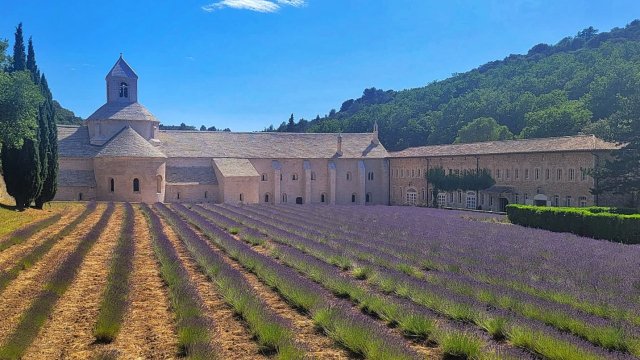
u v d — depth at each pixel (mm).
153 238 25078
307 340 10609
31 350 9758
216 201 66000
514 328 10602
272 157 71812
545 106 89875
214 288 15281
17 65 61656
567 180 47812
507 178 55156
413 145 118875
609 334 10406
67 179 58875
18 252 20500
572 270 17562
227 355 9641
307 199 73438
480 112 103062
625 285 15203
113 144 59438
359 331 10086
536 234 29828
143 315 12258
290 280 15117
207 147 69625
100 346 10078
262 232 29953
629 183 39156
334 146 78250
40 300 12547
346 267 19047
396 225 35312
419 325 11055
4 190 46188
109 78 66125
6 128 37219
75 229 29297
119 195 58312
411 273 17531
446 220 39969
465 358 9609
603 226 29422
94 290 14719
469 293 14148
